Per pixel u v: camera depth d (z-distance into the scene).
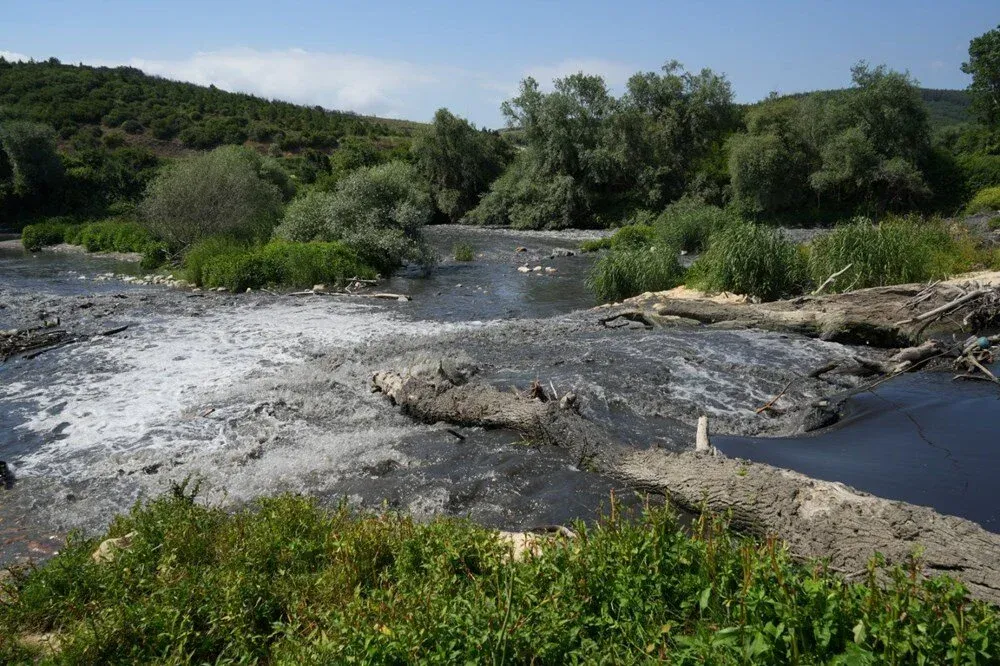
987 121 52.69
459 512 6.25
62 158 53.47
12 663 3.83
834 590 3.26
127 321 15.74
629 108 48.97
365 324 15.16
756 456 7.23
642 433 7.89
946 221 22.05
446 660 3.09
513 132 62.84
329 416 8.93
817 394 9.09
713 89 48.88
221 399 9.70
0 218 46.25
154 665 3.58
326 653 3.21
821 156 42.00
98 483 7.21
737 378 9.59
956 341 10.91
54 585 4.57
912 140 42.81
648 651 3.12
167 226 26.55
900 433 7.75
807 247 17.52
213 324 15.30
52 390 10.44
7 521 6.48
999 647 2.79
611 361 10.42
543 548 4.09
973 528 4.48
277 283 20.94
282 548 4.71
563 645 3.25
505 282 21.80
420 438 7.97
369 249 23.09
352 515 6.18
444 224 53.19
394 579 4.28
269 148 69.06
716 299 15.33
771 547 3.63
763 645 2.86
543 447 7.53
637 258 17.94
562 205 47.59
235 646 3.80
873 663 2.77
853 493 5.11
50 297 19.25
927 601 3.08
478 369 10.34
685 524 5.70
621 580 3.61
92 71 82.00
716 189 46.47
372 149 67.00
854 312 11.76
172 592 4.08
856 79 43.16
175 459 7.71
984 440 7.37
